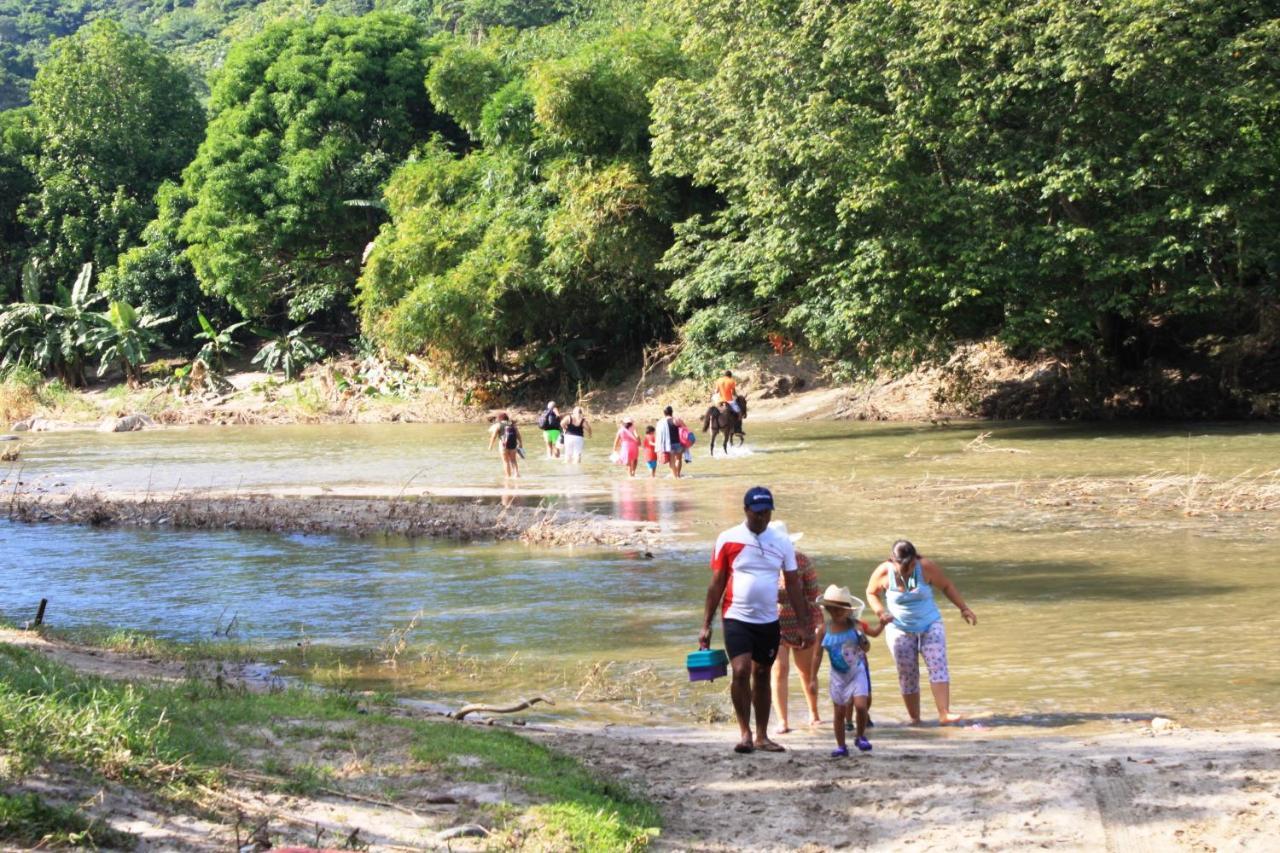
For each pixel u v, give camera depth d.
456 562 17.02
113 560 18.23
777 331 40.88
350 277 58.88
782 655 9.13
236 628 13.45
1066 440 29.84
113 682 8.52
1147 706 9.36
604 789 7.18
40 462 33.88
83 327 57.56
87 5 160.88
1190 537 16.64
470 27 83.69
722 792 7.33
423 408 48.47
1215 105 28.95
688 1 35.56
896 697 10.09
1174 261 29.39
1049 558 15.55
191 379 55.94
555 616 13.45
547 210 46.25
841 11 31.55
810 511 20.20
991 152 31.22
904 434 33.44
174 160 66.56
